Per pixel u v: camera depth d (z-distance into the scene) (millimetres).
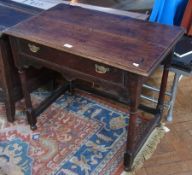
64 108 1991
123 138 1751
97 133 1790
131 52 1255
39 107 1842
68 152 1667
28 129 1828
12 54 1652
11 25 1616
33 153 1663
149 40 1347
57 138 1759
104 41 1341
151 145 1704
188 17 1850
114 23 1508
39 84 1994
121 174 1535
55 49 1364
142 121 1866
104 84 1317
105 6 2074
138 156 1634
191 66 1642
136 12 1977
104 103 2031
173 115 1940
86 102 2045
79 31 1430
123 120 1887
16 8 1882
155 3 1811
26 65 1541
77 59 1325
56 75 2150
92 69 1308
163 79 1673
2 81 1741
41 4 1965
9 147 1703
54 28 1461
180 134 1798
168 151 1686
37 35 1396
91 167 1577
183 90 2170
